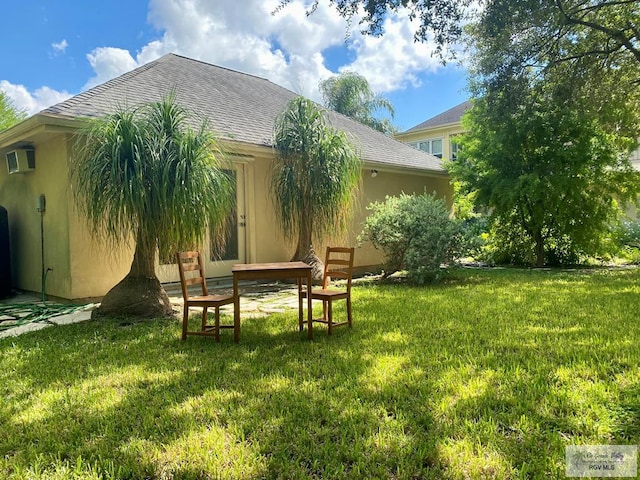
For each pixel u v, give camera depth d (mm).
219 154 5438
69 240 5738
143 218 4570
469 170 10797
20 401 2646
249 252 7820
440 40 6754
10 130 5891
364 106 22797
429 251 7207
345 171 7473
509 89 8445
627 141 9992
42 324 4707
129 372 3105
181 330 4312
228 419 2322
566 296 5738
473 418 2301
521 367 3020
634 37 8438
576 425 2184
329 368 3078
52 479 1834
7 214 6809
